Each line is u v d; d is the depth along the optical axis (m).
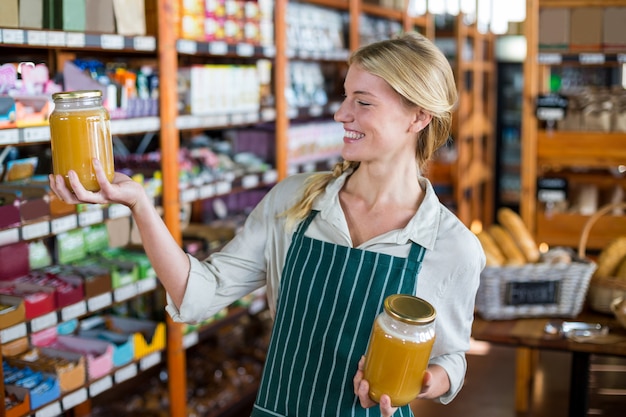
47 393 2.83
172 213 3.46
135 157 3.58
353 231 1.91
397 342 1.56
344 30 5.60
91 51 3.53
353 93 1.82
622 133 4.21
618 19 4.21
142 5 3.25
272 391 1.90
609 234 4.30
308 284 1.87
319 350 1.83
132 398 3.88
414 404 4.36
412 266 1.82
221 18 3.84
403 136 1.84
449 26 7.73
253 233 1.99
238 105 4.02
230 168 4.17
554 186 4.30
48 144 3.29
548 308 3.12
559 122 4.35
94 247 3.39
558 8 4.29
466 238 1.86
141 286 3.35
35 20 2.76
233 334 4.70
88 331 3.37
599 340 2.85
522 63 8.55
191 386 4.07
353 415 1.81
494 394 4.50
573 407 2.95
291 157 4.81
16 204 2.75
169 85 3.38
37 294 2.82
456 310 1.87
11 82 2.78
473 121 7.70
